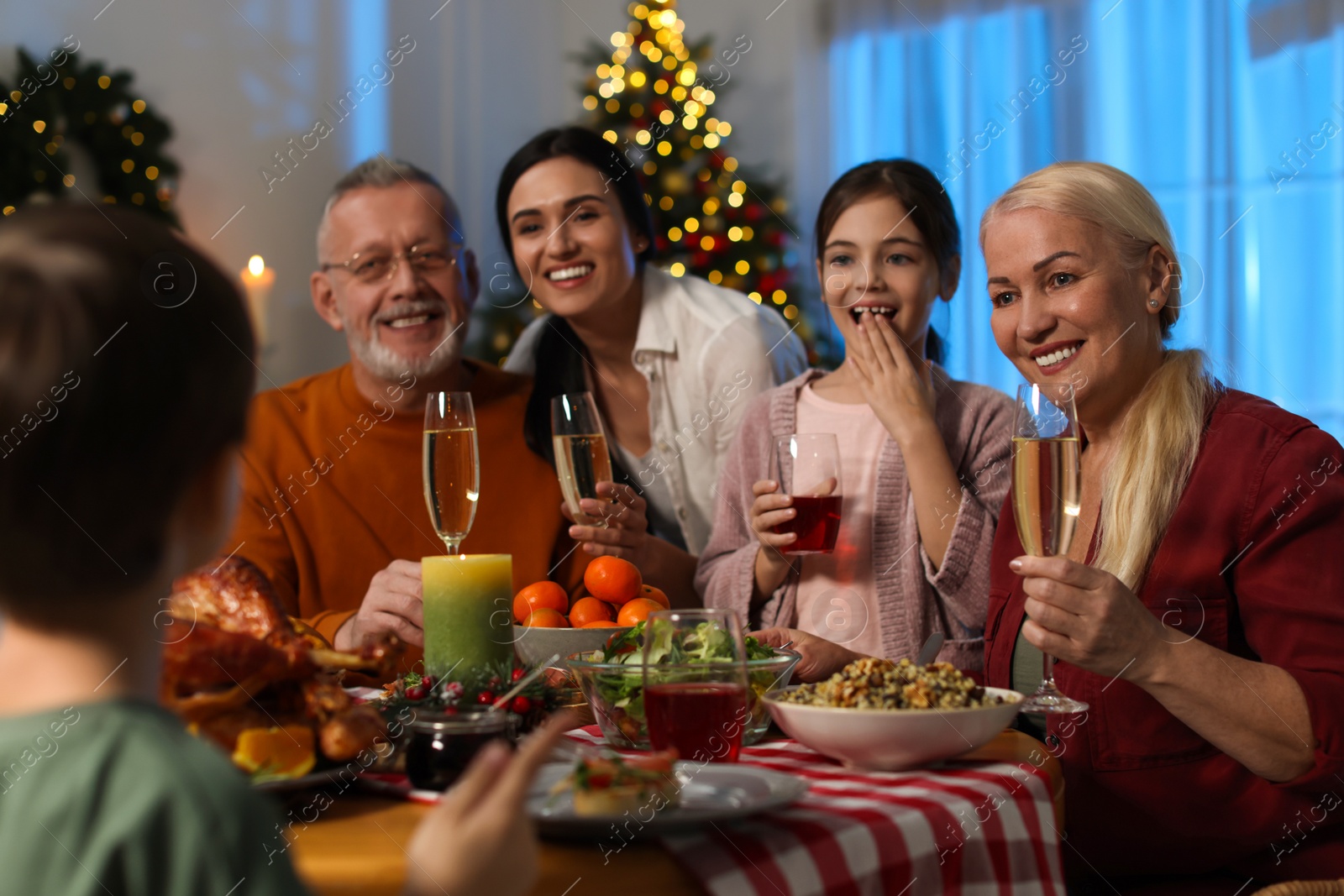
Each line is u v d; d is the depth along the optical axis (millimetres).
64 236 487
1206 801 1088
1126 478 1189
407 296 1892
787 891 646
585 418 1487
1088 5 4516
